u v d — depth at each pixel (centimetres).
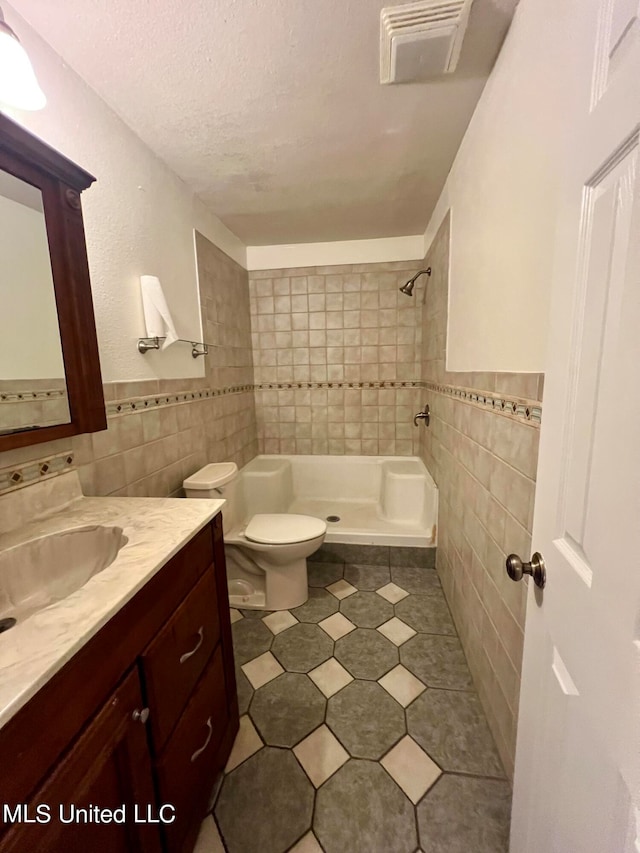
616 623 42
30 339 96
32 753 47
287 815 99
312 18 98
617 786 40
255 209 217
